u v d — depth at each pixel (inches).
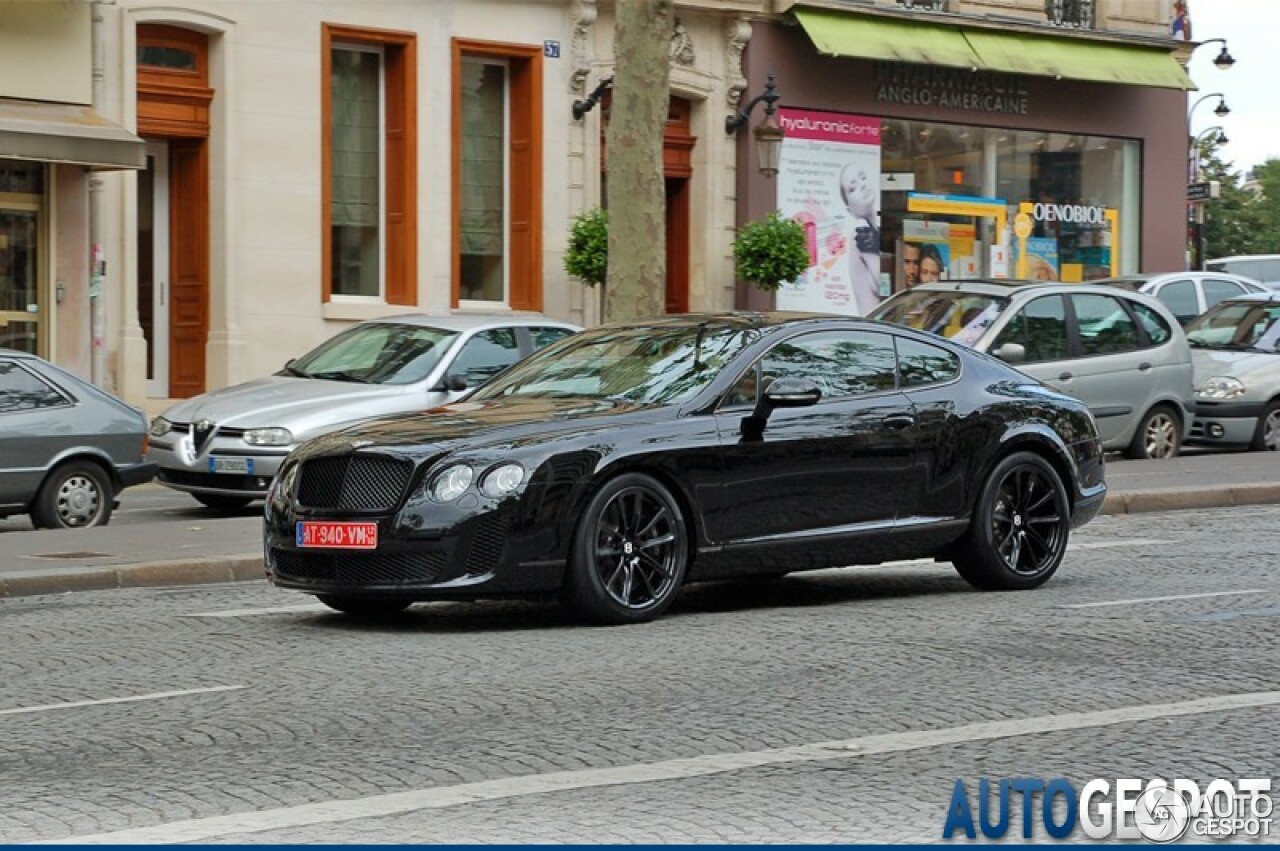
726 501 524.7
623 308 1019.9
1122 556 669.9
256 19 1264.8
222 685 432.5
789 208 1509.6
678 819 310.5
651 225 1019.9
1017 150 1642.5
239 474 832.9
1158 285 1293.1
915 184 1579.7
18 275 1179.9
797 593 588.1
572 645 481.1
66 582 613.3
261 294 1272.1
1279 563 644.1
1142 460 1013.8
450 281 1360.7
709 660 457.4
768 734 374.6
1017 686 423.2
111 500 821.9
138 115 1230.3
